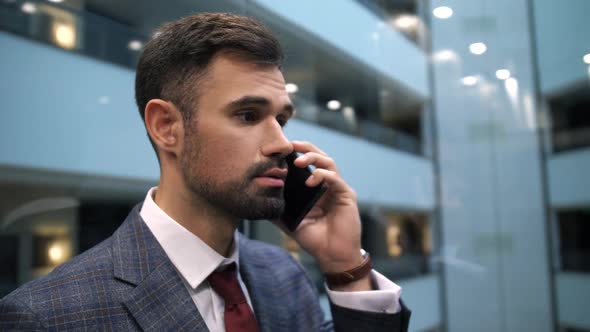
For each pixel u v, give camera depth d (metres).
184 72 0.65
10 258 1.41
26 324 0.55
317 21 2.20
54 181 1.45
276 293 0.84
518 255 4.54
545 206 4.51
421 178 4.16
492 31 4.38
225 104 0.62
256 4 1.63
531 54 4.42
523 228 4.54
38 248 1.46
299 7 1.96
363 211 3.13
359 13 2.83
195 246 0.69
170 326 0.63
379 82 3.26
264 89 0.64
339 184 0.84
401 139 3.92
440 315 4.22
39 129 1.41
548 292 4.47
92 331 0.58
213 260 0.70
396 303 0.78
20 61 1.38
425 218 4.13
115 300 0.62
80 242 1.55
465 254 4.37
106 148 1.54
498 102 4.49
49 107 1.43
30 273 1.44
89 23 1.52
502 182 4.53
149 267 0.66
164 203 0.71
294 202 0.81
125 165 1.58
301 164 0.81
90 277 0.63
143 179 1.61
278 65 0.67
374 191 3.32
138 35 1.55
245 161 0.63
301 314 0.85
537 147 4.53
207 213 0.68
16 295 0.58
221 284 0.71
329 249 0.84
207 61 0.63
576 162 4.47
